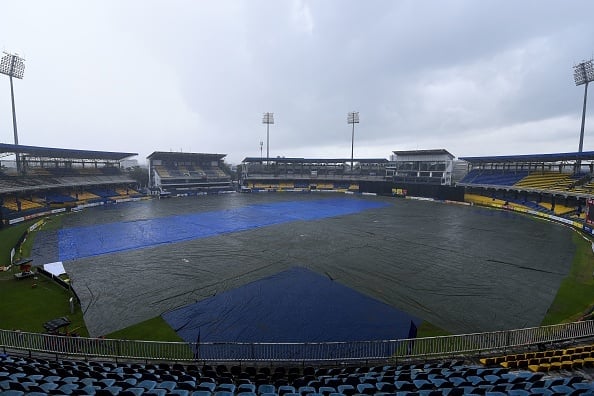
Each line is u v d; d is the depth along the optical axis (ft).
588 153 147.13
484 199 205.67
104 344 42.16
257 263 81.61
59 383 27.12
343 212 171.63
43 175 189.98
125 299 59.11
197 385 28.60
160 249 94.84
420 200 230.68
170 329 48.39
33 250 92.32
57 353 37.96
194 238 109.50
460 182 234.58
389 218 152.15
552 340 40.75
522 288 64.80
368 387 27.07
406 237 111.65
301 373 34.68
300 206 195.21
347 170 321.32
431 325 49.70
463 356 38.47
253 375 33.68
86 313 53.16
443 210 179.93
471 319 51.67
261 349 42.42
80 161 225.35
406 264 80.79
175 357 39.42
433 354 38.83
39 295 59.82
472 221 144.05
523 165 210.59
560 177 178.50
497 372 31.45
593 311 52.85
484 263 81.61
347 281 69.05
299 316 52.85
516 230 124.06
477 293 62.34
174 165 282.15
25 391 24.06
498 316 52.65
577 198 153.99
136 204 200.34
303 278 70.85
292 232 119.96
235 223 137.80
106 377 29.99
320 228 127.65
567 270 76.02
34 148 162.09
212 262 82.38
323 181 310.04
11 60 176.35
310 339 45.68
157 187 257.55
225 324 50.11
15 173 182.50
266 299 59.57
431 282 68.44
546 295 61.11
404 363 37.29
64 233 115.14
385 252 92.02
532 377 28.40
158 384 27.37
